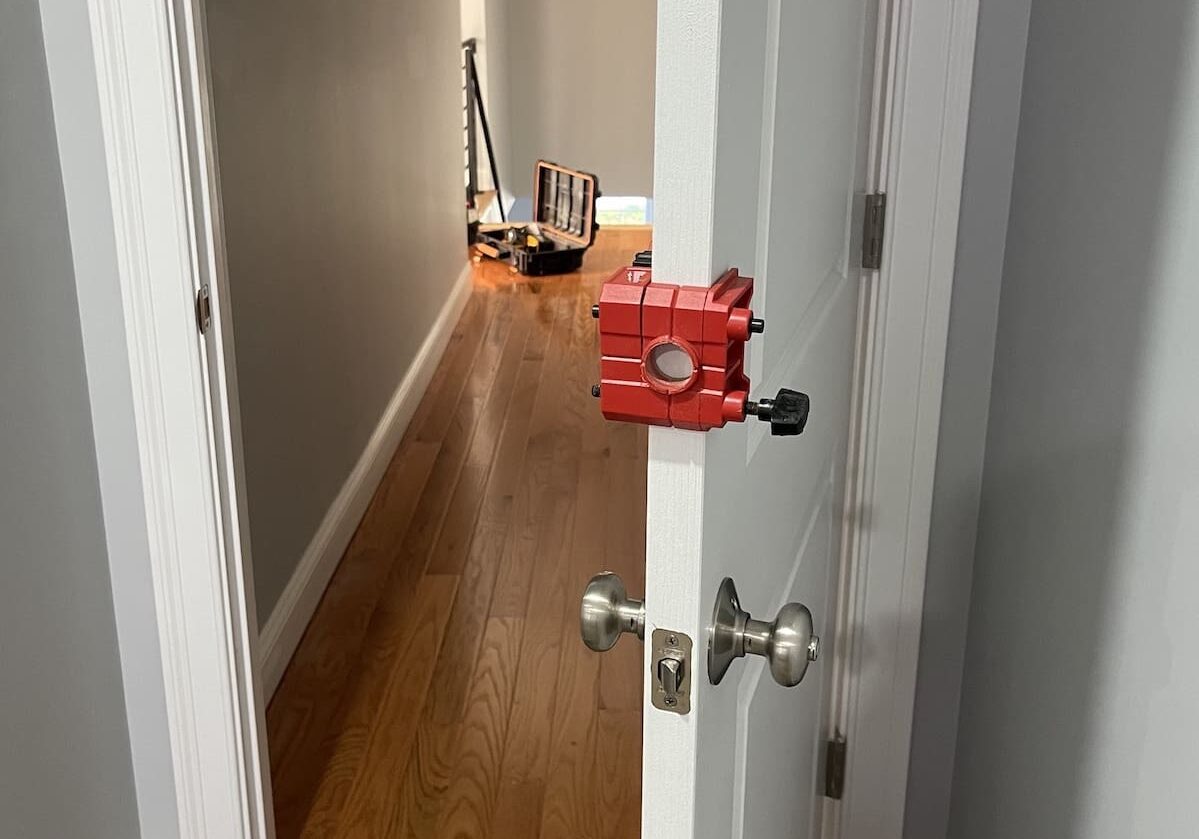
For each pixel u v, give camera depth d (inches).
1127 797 36.0
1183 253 32.5
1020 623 49.5
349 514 119.4
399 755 87.7
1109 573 38.1
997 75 53.9
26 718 56.3
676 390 26.5
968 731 60.2
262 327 93.5
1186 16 32.7
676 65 25.1
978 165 55.2
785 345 38.7
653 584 29.3
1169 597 32.9
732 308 25.9
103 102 56.1
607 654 100.5
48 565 57.8
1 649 53.8
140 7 54.8
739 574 34.3
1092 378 40.5
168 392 60.6
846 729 64.4
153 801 69.4
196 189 58.9
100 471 62.6
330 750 88.3
